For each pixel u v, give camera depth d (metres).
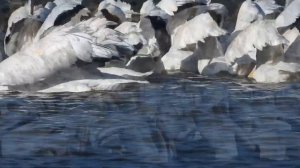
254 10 28.22
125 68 25.27
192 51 27.44
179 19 28.83
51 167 16.80
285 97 22.38
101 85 23.75
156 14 27.36
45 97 23.03
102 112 21.05
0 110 21.45
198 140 18.30
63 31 24.28
